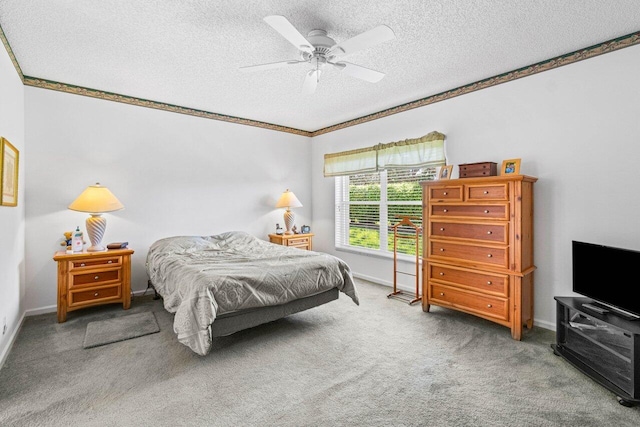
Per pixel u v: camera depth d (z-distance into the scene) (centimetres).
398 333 279
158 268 315
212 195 449
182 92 364
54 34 237
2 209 230
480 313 288
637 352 175
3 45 237
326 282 296
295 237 485
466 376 210
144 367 221
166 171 410
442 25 225
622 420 167
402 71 306
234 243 399
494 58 279
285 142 527
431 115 376
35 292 326
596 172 259
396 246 414
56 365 223
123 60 281
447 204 311
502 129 314
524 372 214
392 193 439
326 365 225
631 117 242
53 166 336
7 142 231
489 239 282
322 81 330
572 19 219
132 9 206
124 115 378
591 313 210
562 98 275
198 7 203
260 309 260
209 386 199
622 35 242
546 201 286
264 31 232
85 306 314
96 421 167
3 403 181
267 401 184
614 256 215
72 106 345
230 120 463
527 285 281
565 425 164
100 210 320
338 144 508
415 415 172
